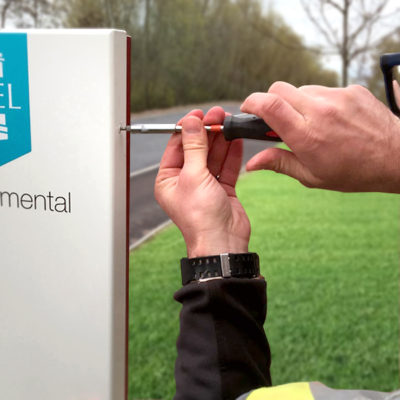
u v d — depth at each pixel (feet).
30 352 2.39
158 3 15.03
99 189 2.13
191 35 15.93
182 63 15.81
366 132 1.63
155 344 9.53
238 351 1.79
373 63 15.33
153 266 11.69
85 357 2.30
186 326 1.85
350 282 11.51
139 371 8.93
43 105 2.13
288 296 11.01
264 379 1.86
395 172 1.66
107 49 2.00
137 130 2.11
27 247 2.30
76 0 13.67
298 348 9.61
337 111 1.62
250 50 16.38
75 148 2.12
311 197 14.37
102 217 2.15
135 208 13.16
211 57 16.08
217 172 2.21
